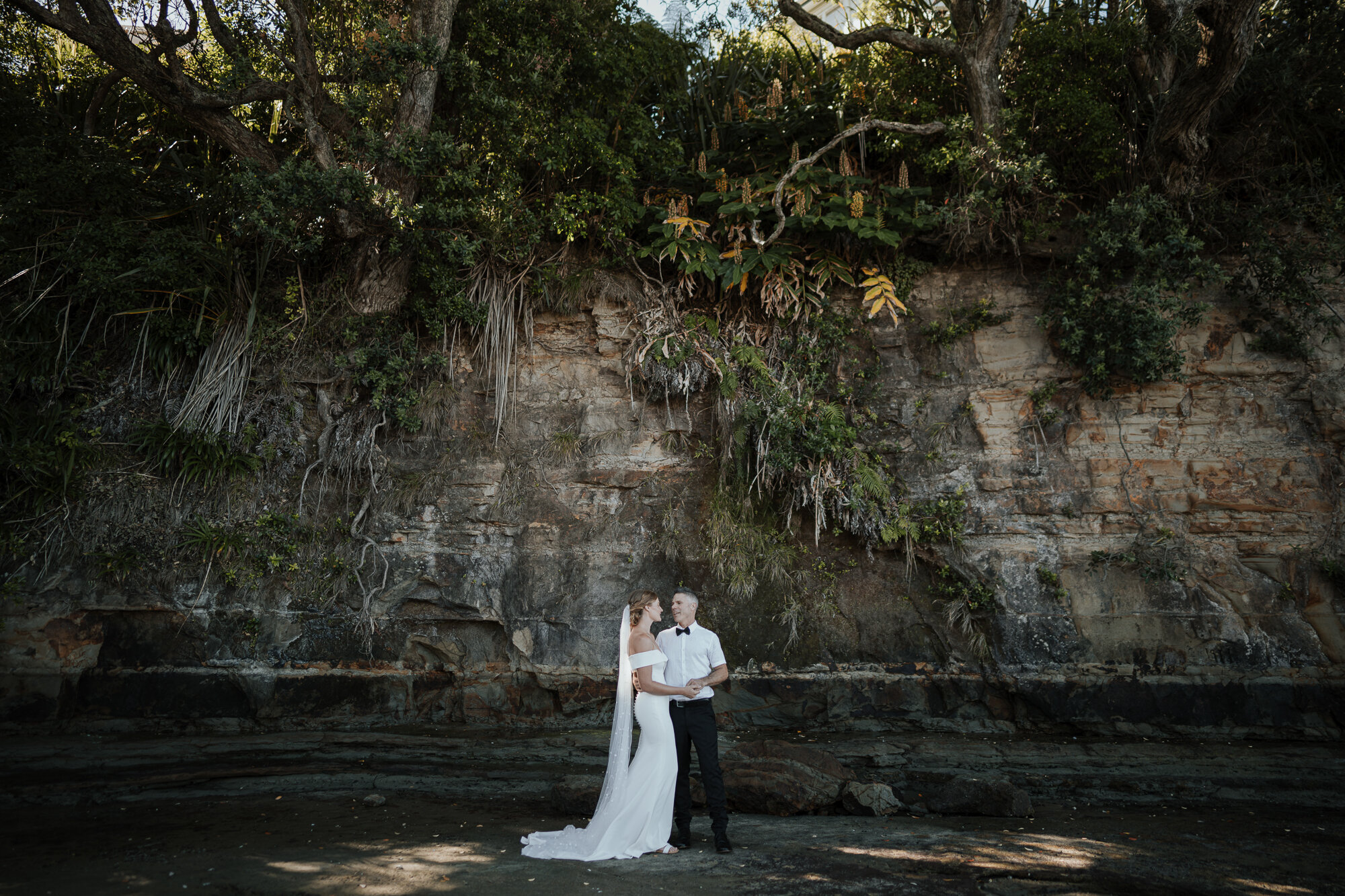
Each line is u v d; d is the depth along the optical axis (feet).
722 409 31.22
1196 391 30.27
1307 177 30.63
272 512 29.35
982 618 29.04
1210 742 26.09
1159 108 29.53
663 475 31.35
